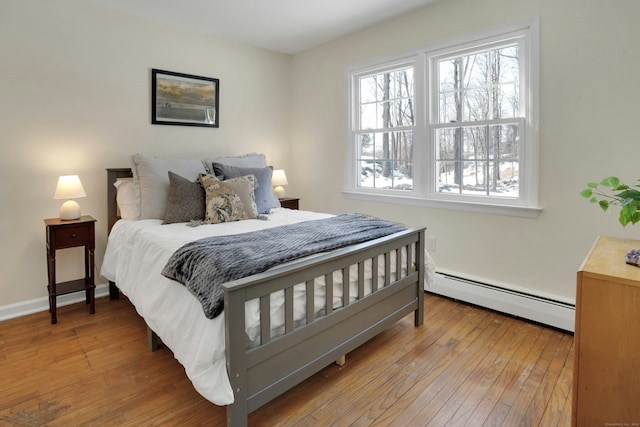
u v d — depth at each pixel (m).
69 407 1.70
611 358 1.20
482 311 2.77
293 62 4.26
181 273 1.73
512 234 2.66
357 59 3.56
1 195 2.62
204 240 1.96
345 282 1.90
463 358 2.12
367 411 1.68
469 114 2.88
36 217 2.77
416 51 3.08
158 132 3.33
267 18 3.21
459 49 2.84
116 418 1.62
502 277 2.74
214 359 1.44
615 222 2.22
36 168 2.74
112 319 2.67
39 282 2.82
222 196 2.74
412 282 2.44
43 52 2.71
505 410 1.68
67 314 2.75
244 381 1.46
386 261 2.20
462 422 1.60
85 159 2.96
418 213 3.22
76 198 2.93
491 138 2.76
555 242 2.46
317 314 1.81
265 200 3.14
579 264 2.37
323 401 1.75
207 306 1.47
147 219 2.78
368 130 3.59
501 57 2.69
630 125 2.12
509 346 2.25
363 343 2.18
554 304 2.45
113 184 3.03
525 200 2.58
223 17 3.18
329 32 3.56
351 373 1.98
